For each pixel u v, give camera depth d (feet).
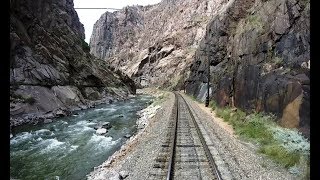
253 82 73.56
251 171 36.37
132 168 40.75
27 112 100.78
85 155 58.49
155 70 450.30
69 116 115.85
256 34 80.53
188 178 33.60
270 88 62.39
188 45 443.73
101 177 39.09
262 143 51.06
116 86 236.84
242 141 55.77
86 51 215.51
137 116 121.08
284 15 68.28
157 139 57.82
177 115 90.68
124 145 65.57
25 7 136.36
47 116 105.70
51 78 129.08
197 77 181.27
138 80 470.80
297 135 45.70
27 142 69.00
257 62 75.15
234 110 84.12
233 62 100.48
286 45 64.44
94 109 144.66
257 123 60.18
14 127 86.89
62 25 184.14
